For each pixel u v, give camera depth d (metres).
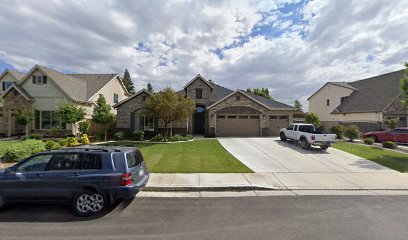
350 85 31.56
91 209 5.37
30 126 22.02
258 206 5.86
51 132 21.70
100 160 5.59
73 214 5.38
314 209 5.64
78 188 5.41
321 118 34.91
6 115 21.77
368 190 7.29
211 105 23.59
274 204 6.01
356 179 8.40
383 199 6.41
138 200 6.35
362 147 16.11
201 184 7.58
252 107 23.98
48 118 22.20
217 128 24.00
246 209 5.65
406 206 5.85
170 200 6.36
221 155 12.95
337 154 13.48
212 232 4.44
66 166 5.60
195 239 4.16
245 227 4.65
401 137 17.41
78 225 4.78
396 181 8.16
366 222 4.89
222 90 29.30
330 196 6.68
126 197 5.45
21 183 5.53
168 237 4.24
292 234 4.35
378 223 4.84
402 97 21.94
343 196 6.68
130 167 5.74
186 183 7.69
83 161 5.63
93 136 21.62
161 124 23.02
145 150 14.77
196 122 25.88
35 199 5.53
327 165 10.66
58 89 21.97
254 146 16.59
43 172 5.56
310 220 4.99
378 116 22.41
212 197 6.64
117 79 32.03
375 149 15.23
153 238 4.20
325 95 34.16
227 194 6.94
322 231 4.48
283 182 7.98
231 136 24.00
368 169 9.92
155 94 19.42
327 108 33.72
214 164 10.59
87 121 22.31
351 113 26.30
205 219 5.06
